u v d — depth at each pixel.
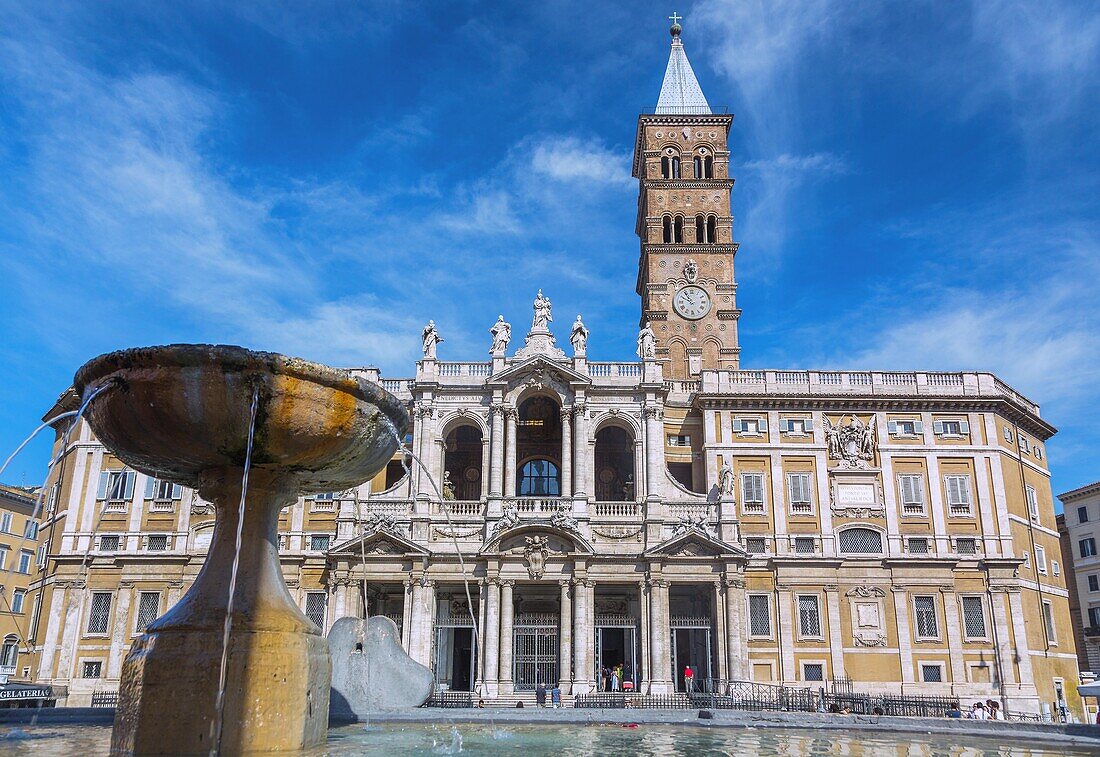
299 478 19.55
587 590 53.09
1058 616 62.59
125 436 17.81
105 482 61.06
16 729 25.47
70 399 63.19
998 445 61.06
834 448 60.72
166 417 17.17
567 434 57.22
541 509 55.41
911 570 57.69
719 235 78.44
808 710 44.19
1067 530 86.19
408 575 53.47
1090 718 61.16
